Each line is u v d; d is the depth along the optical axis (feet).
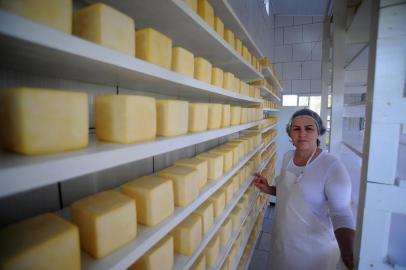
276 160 14.30
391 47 2.21
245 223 6.19
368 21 4.52
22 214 2.10
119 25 1.86
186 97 5.06
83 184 2.69
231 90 4.57
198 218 3.31
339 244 3.61
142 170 3.69
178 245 3.07
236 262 5.22
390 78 2.24
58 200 2.43
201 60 3.39
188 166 3.54
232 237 4.87
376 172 2.38
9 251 1.35
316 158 4.38
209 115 3.78
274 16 17.76
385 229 2.42
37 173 1.19
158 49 2.37
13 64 1.76
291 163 4.95
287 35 17.74
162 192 2.50
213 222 3.98
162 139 2.31
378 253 2.48
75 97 1.58
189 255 3.02
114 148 1.71
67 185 2.51
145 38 2.26
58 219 1.74
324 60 9.14
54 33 1.28
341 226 3.68
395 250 2.50
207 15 3.39
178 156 4.76
